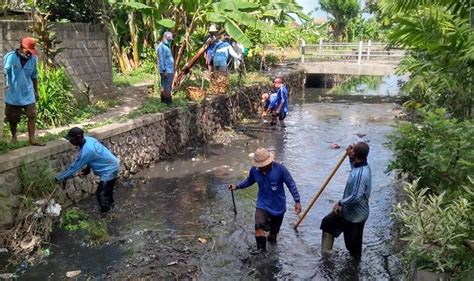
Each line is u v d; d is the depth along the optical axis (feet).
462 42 16.62
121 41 53.16
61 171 23.18
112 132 27.27
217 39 40.98
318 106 58.34
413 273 14.01
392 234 21.01
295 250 19.44
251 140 39.32
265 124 46.01
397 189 26.89
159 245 19.79
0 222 19.10
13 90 21.54
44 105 27.45
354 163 17.52
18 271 17.54
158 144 32.63
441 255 12.71
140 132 30.42
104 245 19.70
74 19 37.22
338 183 28.14
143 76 49.24
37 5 35.40
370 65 69.46
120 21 51.49
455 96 20.02
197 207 24.03
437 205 12.91
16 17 33.19
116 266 17.98
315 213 23.41
